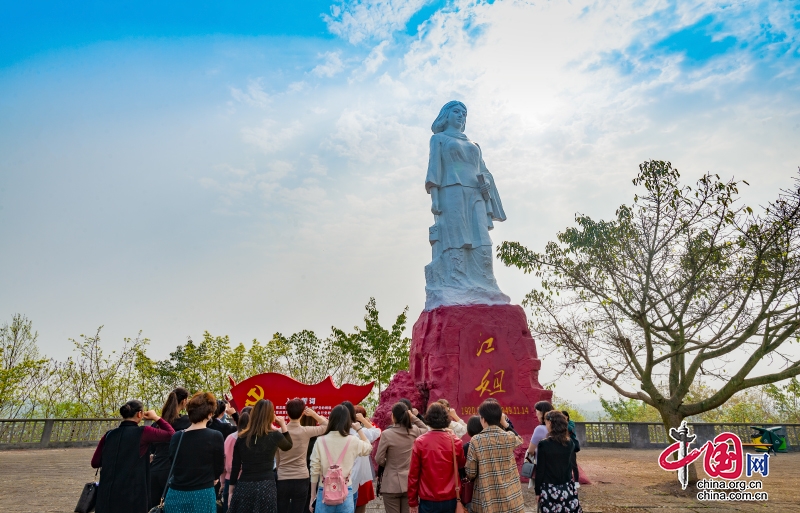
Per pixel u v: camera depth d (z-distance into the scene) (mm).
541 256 18422
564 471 6777
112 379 30562
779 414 35250
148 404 31469
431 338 16109
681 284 14195
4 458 18797
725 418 36656
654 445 24703
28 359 28312
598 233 16156
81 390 30156
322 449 6574
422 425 7855
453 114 19484
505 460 6152
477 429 6859
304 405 7340
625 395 14945
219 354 32250
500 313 16172
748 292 12625
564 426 6984
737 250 13445
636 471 15898
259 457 6246
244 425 7035
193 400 6336
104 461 6695
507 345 15820
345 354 31734
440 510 6129
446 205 18141
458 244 17578
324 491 6293
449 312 16016
